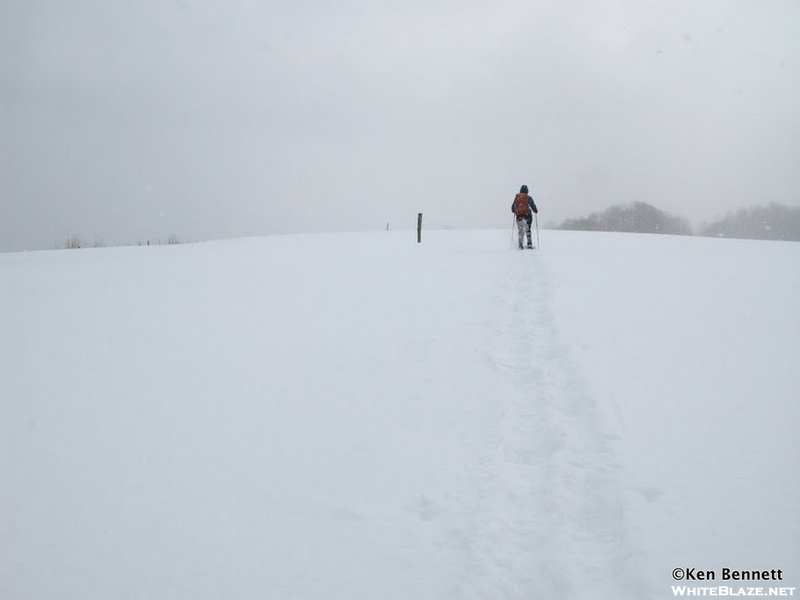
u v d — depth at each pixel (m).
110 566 4.85
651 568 4.43
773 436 6.00
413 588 4.52
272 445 6.65
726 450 5.80
